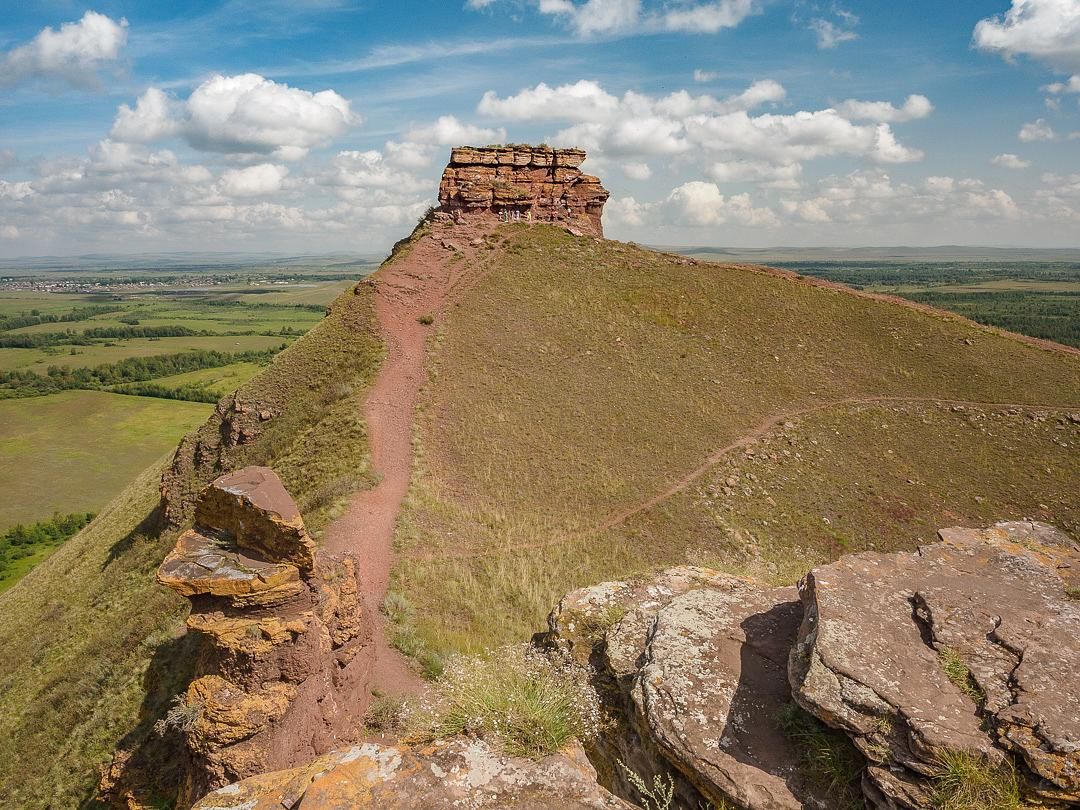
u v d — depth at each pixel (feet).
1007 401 155.12
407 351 150.00
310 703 38.29
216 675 36.50
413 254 189.47
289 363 154.20
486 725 22.93
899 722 20.49
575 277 188.85
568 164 216.33
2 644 111.65
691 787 23.47
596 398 140.15
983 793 18.35
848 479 125.90
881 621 24.80
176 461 143.54
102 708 61.31
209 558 36.99
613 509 105.60
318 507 93.20
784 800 21.13
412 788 18.45
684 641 28.71
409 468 107.14
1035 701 19.92
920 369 166.30
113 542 137.08
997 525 34.09
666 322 174.81
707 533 103.45
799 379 159.12
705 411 141.69
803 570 63.10
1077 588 27.09
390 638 57.11
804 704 21.93
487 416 128.36
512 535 91.76
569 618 37.06
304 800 17.85
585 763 21.63
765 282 199.21
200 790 36.09
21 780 58.75
